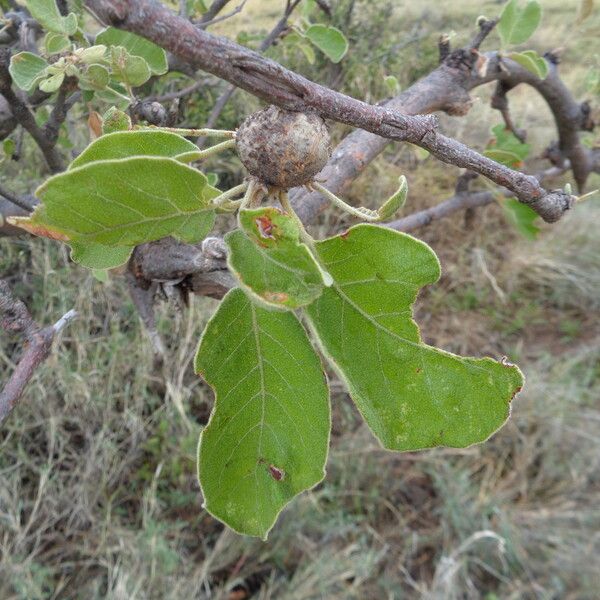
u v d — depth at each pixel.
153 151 0.13
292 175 0.13
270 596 0.66
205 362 0.15
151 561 0.60
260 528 0.15
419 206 0.91
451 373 0.15
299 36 0.40
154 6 0.09
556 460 0.79
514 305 0.97
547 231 1.03
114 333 0.68
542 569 0.70
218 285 0.24
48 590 0.61
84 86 0.24
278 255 0.11
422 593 0.65
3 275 0.65
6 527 0.61
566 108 0.45
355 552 0.70
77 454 0.68
